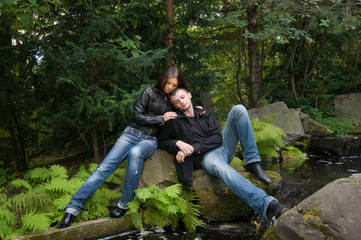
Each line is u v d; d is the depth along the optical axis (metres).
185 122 3.10
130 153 2.90
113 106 3.94
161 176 3.07
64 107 4.31
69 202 2.77
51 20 4.46
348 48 10.16
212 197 2.99
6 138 5.03
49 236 2.48
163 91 3.21
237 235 2.65
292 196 3.02
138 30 5.43
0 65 3.95
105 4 4.39
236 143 3.13
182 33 5.86
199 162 3.12
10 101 4.34
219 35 8.55
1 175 4.59
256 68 8.78
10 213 2.64
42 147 4.94
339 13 6.18
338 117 9.16
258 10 7.33
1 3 3.51
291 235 1.96
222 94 11.98
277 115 6.67
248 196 2.56
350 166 4.68
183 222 2.98
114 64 4.20
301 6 6.28
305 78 9.57
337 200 2.00
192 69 6.18
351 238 1.80
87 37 4.11
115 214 2.83
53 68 4.00
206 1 5.68
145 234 2.77
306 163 5.04
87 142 4.69
